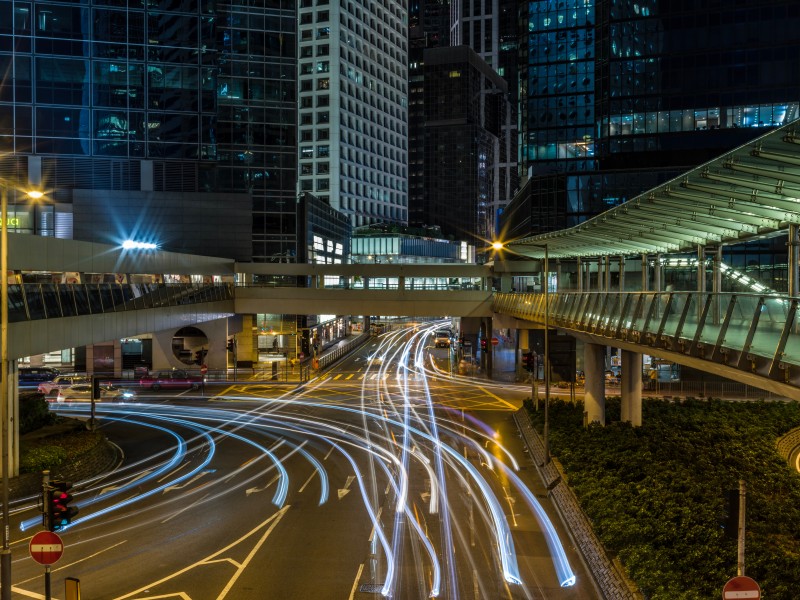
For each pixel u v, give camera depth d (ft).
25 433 125.08
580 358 228.63
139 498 97.50
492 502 94.32
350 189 463.83
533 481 104.94
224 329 244.22
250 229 257.96
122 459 122.11
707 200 80.07
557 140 307.37
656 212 93.45
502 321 221.66
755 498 80.94
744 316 58.65
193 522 86.43
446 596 64.59
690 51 258.16
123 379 222.07
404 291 226.17
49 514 56.13
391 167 528.63
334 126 442.09
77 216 240.94
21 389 203.10
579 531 78.84
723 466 96.48
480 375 237.86
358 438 136.67
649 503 78.33
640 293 83.66
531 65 311.47
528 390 204.54
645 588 57.82
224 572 70.49
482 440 134.82
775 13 250.16
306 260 303.07
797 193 68.90
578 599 64.03
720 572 58.75
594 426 127.44
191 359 248.73
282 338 287.07
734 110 254.68
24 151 238.89
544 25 310.04
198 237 253.24
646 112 262.67
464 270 230.27
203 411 170.40
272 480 105.91
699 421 131.85
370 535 81.30
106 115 245.24
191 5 251.60
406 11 553.23
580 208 243.81
